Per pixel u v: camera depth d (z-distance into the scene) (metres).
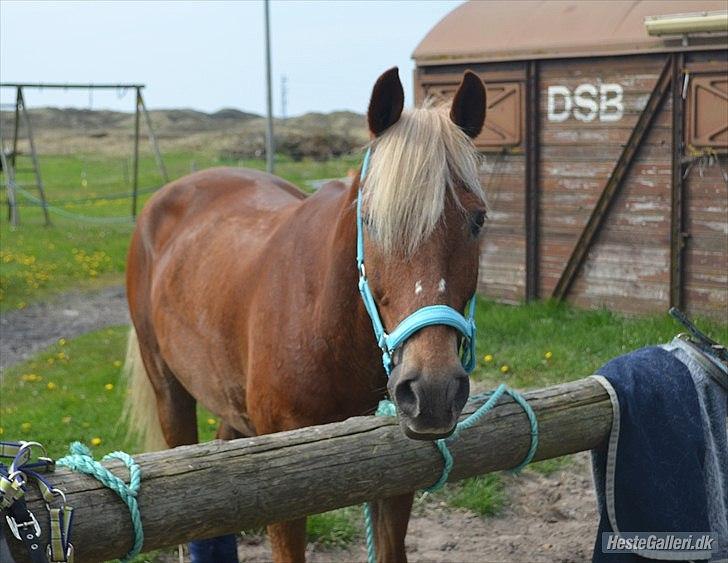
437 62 9.41
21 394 7.16
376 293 2.55
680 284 8.16
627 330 7.64
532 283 9.10
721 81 7.80
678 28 7.73
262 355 3.16
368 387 2.97
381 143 2.55
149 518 2.09
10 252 14.19
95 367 8.07
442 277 2.40
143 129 63.03
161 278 4.16
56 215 19.27
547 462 5.21
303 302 3.03
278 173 28.61
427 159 2.44
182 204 4.49
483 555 4.24
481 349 7.43
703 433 2.84
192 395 4.04
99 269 13.73
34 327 10.16
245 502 2.22
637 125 8.27
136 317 4.53
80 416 6.36
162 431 4.48
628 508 2.81
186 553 4.29
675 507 2.77
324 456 2.36
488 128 9.21
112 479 2.04
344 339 2.88
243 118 74.19
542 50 8.70
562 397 2.81
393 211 2.40
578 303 8.85
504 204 9.24
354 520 4.55
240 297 3.44
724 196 7.88
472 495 4.75
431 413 2.24
